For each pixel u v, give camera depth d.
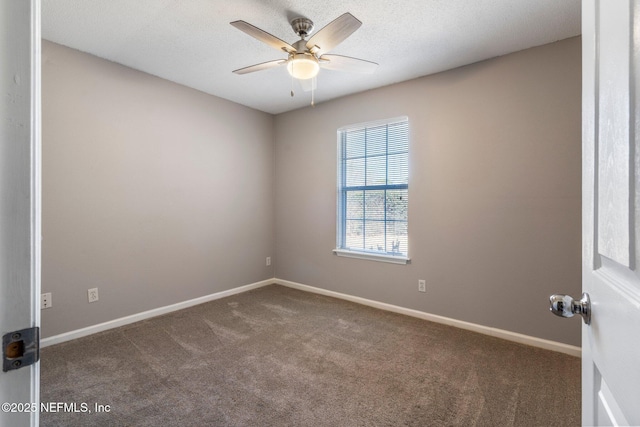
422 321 3.01
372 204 3.49
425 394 1.86
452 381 1.99
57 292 2.52
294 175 4.17
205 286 3.59
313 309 3.34
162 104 3.16
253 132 4.11
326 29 1.78
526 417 1.67
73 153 2.59
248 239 4.07
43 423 1.62
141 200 3.02
